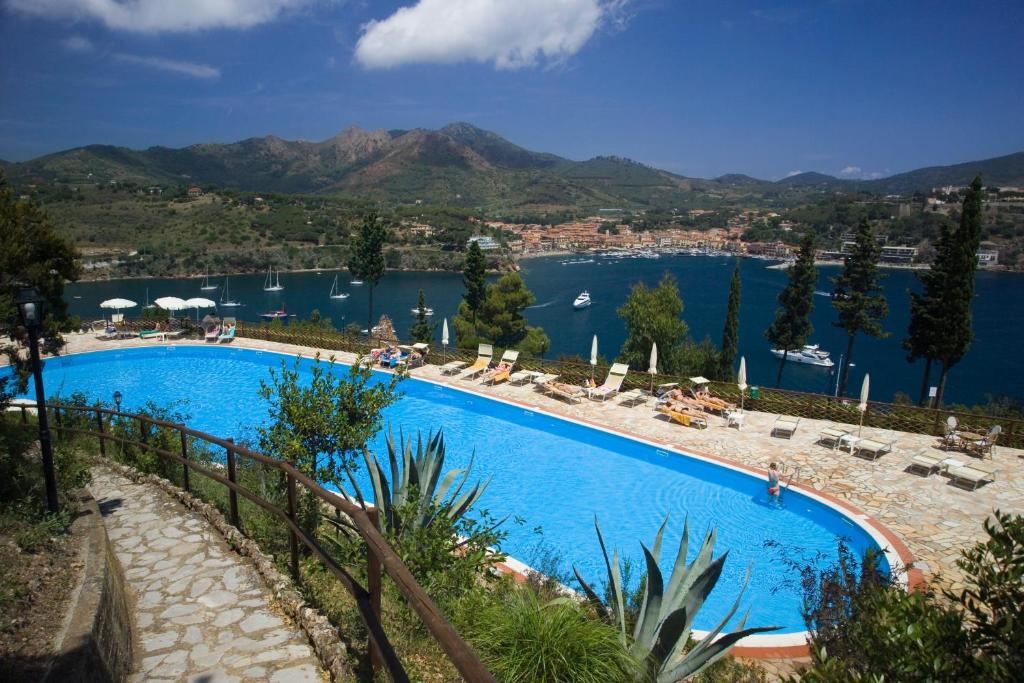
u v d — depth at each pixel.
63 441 10.20
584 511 12.58
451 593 5.24
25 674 2.92
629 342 35.97
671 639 5.04
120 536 5.86
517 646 4.14
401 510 6.20
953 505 11.84
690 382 20.03
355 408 8.52
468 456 15.62
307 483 3.87
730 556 10.73
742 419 17.58
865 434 16.17
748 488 13.55
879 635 3.12
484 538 6.45
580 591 8.03
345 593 5.00
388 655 2.71
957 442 14.77
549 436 17.09
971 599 2.97
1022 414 23.66
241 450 5.27
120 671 3.55
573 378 22.16
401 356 24.73
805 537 11.36
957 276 21.83
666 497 13.21
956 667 2.77
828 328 88.38
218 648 3.93
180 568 5.14
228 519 6.16
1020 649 2.71
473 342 39.38
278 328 30.70
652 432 16.52
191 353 26.94
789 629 8.35
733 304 31.88
